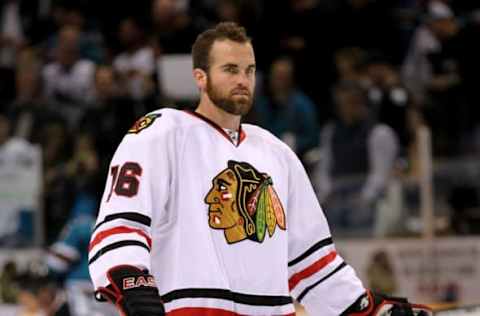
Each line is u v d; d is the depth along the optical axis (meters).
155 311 7.17
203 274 7.83
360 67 23.28
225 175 8.12
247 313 7.94
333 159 19.33
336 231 18.97
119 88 22.83
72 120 23.02
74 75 24.83
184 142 8.09
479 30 23.80
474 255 18.61
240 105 8.09
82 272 18.22
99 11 26.77
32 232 19.72
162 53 22.52
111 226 7.59
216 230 7.95
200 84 8.28
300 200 8.79
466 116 22.50
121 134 20.64
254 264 8.02
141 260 7.45
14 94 24.44
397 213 18.64
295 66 24.00
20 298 18.48
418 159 18.75
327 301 8.81
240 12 23.42
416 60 24.86
